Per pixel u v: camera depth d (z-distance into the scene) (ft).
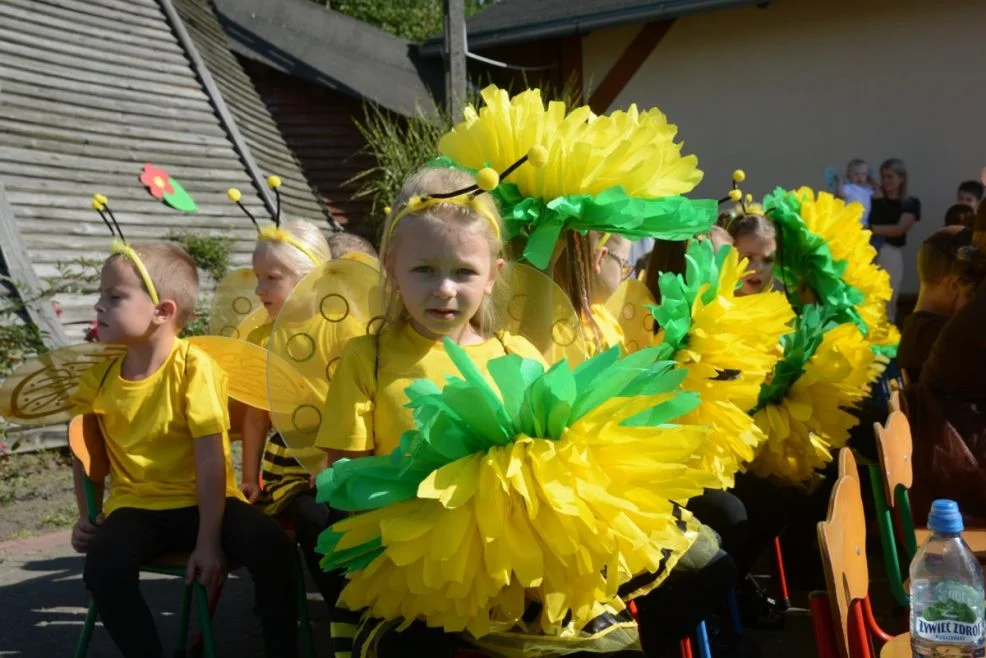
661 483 6.56
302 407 8.52
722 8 35.83
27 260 25.13
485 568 6.44
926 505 10.66
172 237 31.27
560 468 6.36
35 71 32.30
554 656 7.05
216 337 10.47
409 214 7.44
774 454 11.57
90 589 9.55
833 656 6.79
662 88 38.29
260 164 38.73
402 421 7.57
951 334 10.74
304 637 10.80
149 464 10.07
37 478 20.51
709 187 38.11
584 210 8.54
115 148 32.76
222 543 9.99
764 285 13.17
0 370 21.12
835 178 34.53
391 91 42.91
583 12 38.37
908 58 34.96
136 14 37.35
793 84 36.50
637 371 6.71
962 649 6.32
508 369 6.61
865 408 13.75
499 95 8.89
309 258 11.55
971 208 20.93
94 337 11.41
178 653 10.09
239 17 45.39
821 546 6.33
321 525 10.14
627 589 8.32
